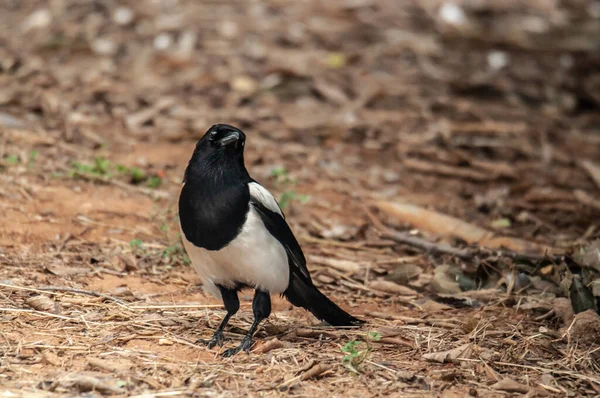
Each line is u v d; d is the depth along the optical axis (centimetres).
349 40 2200
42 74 1809
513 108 1961
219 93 1830
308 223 1266
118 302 927
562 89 2108
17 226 1095
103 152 1434
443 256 1178
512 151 1705
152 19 2208
